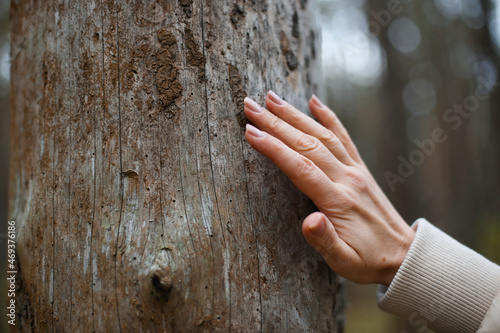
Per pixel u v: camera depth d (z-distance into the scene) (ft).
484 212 8.38
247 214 1.82
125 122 1.81
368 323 7.78
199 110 1.82
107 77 1.83
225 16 1.86
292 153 1.79
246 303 1.78
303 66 2.01
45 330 1.82
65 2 1.87
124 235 1.77
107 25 1.83
